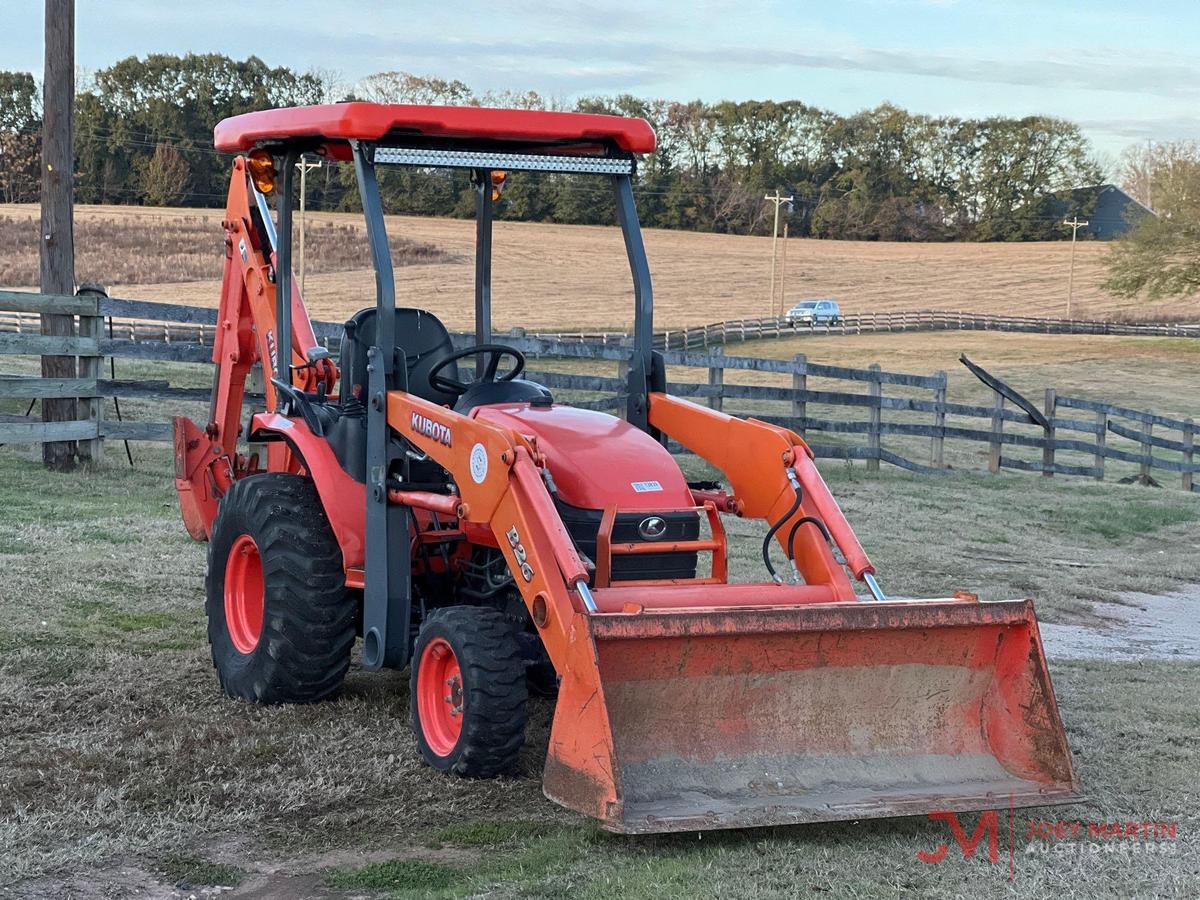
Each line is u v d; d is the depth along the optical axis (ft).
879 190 339.36
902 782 15.88
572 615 15.08
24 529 30.27
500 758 16.40
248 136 20.59
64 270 40.78
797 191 333.62
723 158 334.44
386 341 18.22
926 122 341.82
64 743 17.53
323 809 15.74
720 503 19.30
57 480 37.50
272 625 19.35
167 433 40.81
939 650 16.34
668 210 317.42
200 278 186.29
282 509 19.54
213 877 13.80
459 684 16.88
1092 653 27.55
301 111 18.98
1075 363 162.30
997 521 44.29
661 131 320.09
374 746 17.87
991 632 16.48
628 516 17.12
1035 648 16.29
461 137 19.01
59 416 39.88
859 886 13.88
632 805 14.69
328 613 19.36
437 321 20.81
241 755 17.35
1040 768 16.11
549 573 15.51
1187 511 51.60
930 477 54.24
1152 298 207.00
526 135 18.81
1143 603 33.91
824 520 17.98
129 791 15.92
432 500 17.43
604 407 45.29
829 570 17.60
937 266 288.71
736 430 19.26
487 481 16.46
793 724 16.02
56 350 38.14
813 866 14.40
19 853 14.01
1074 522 46.06
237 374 25.29
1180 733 20.57
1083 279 272.92
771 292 205.36
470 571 19.12
